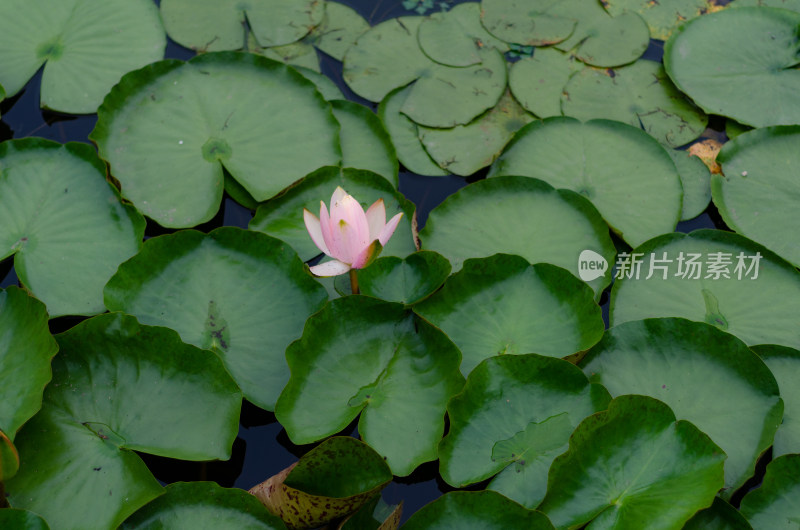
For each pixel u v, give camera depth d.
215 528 1.74
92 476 1.78
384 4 3.23
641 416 1.88
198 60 2.70
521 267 2.23
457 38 3.04
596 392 1.97
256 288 2.18
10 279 2.35
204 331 2.10
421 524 1.75
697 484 1.79
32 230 2.28
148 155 2.50
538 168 2.62
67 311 2.14
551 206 2.47
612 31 3.09
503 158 2.65
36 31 2.84
